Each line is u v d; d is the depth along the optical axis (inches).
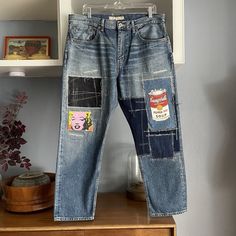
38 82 60.6
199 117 61.1
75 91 45.3
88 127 45.4
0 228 42.8
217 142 61.2
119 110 60.7
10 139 52.1
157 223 43.8
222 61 61.0
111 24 46.5
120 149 60.9
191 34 61.0
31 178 49.7
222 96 61.0
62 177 44.1
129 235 43.4
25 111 60.5
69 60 45.2
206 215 61.5
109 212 48.6
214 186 61.4
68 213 43.7
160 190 45.1
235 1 60.8
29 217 46.6
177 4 46.9
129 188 57.3
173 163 45.4
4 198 50.8
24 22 60.3
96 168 44.7
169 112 45.8
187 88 61.0
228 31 61.0
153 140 45.7
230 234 61.2
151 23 46.6
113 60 45.8
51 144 60.6
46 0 50.4
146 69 46.1
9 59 50.7
